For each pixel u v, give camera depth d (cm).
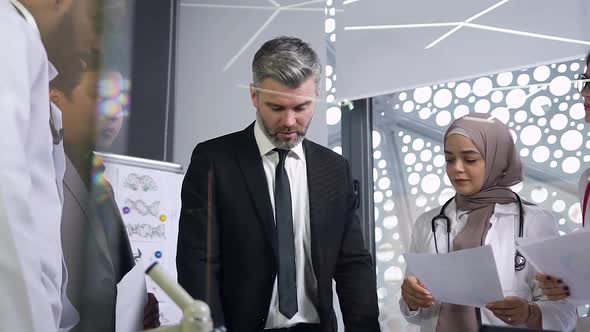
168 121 232
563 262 89
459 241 117
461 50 189
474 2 188
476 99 188
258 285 104
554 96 173
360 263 116
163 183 160
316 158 114
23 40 56
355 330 112
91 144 56
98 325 51
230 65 235
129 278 63
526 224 114
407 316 120
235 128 229
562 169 169
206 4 246
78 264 53
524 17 179
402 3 202
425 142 196
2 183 51
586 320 92
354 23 210
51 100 58
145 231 156
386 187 201
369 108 205
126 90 73
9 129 53
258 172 108
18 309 51
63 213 56
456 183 122
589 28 167
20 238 51
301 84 95
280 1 229
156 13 233
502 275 109
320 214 109
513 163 123
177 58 241
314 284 109
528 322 96
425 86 195
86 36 53
